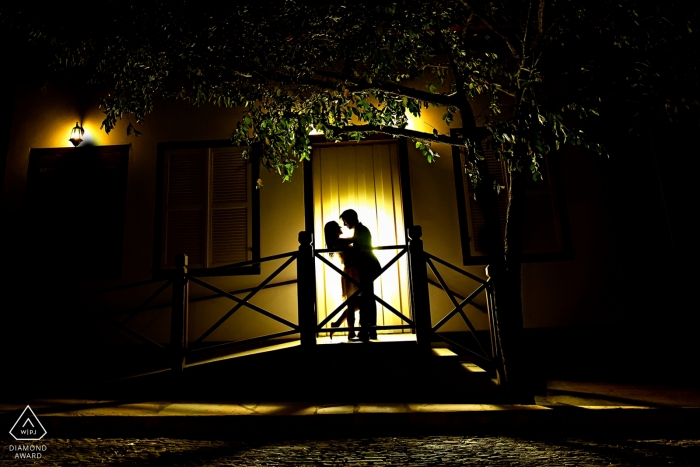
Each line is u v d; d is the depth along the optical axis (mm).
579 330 6039
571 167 6492
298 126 4484
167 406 4688
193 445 3822
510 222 4875
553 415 4211
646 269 6141
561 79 6695
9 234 6629
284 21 4727
